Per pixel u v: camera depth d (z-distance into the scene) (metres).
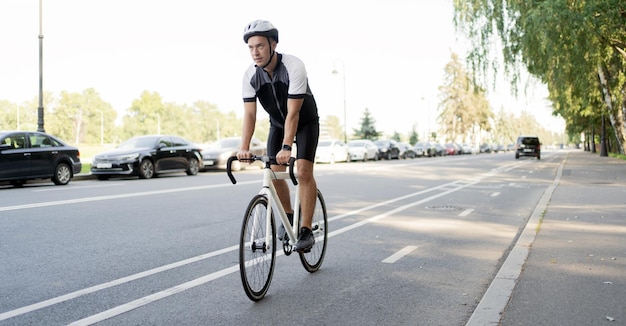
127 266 5.23
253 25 4.20
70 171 15.53
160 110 129.12
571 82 23.02
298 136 4.69
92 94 134.00
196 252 5.91
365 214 9.20
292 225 4.71
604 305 3.85
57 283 4.60
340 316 3.78
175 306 3.99
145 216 8.55
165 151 19.14
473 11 22.12
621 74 24.59
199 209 9.43
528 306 3.83
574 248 5.91
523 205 10.51
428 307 3.99
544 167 26.20
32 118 131.75
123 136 133.75
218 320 3.67
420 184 15.66
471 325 3.45
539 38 18.84
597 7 17.94
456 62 97.75
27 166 14.20
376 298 4.22
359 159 37.22
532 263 5.19
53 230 7.20
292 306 4.01
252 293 4.05
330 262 5.52
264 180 4.40
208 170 25.39
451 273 5.04
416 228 7.70
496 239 6.84
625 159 31.33
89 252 5.86
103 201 10.52
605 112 32.41
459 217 8.84
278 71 4.33
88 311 3.85
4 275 4.85
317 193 5.14
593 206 9.62
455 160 39.31
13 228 7.30
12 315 3.74
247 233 4.01
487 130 107.62
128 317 3.72
